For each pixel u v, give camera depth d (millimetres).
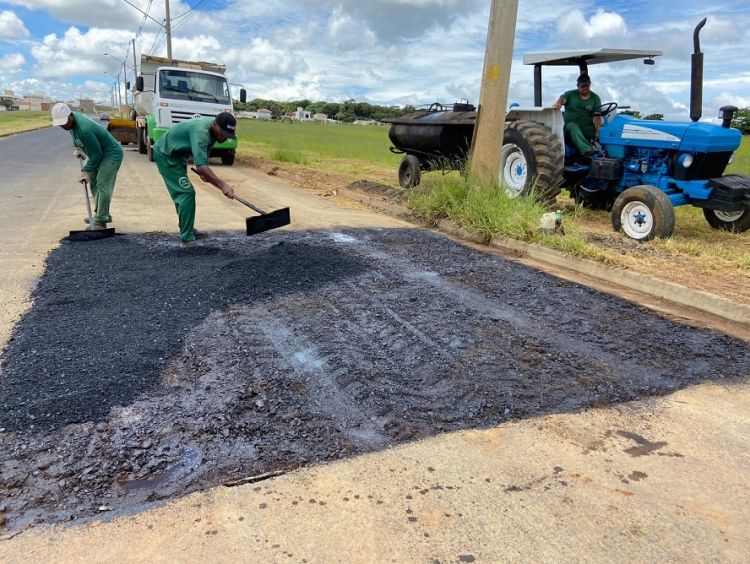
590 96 7465
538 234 6078
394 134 10234
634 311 4328
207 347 3420
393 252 5844
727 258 5730
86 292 4281
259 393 2922
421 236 6684
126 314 3865
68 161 15133
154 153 5570
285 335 3643
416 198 7996
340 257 5492
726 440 2645
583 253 5477
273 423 2668
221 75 14969
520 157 7992
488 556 1884
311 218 7555
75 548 1894
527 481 2297
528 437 2619
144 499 2146
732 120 6691
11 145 21312
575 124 7457
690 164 6457
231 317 3902
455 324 3938
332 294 4453
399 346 3547
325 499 2156
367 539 1948
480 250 6105
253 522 2027
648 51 7371
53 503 2115
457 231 6836
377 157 19656
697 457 2502
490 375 3215
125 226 6684
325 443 2525
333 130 50250
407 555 1878
